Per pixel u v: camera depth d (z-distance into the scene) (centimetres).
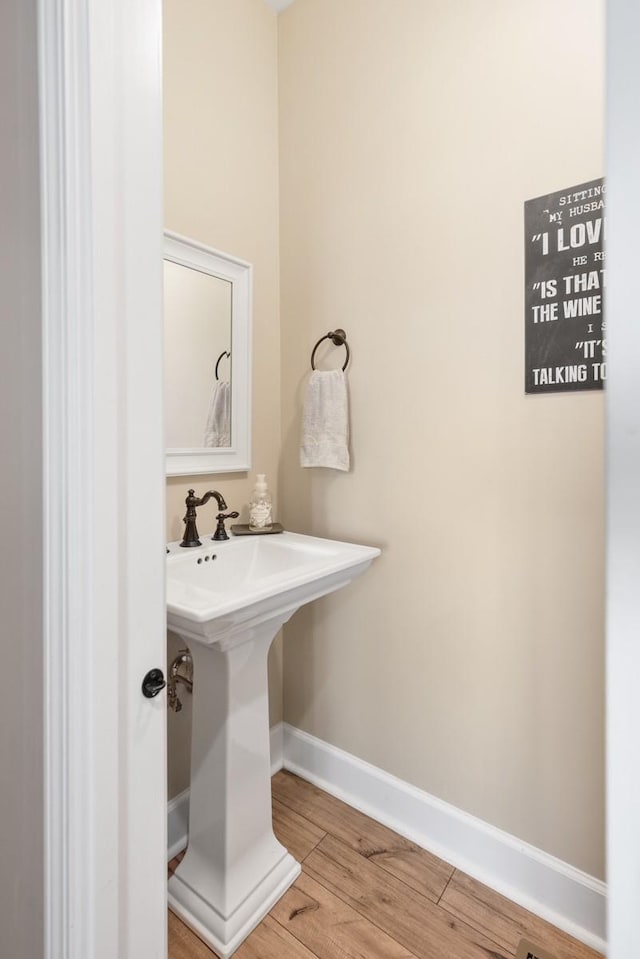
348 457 155
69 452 60
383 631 153
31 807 70
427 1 136
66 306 58
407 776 149
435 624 141
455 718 138
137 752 66
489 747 132
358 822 154
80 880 61
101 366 60
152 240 65
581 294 113
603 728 115
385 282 148
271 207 174
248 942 117
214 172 152
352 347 157
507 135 123
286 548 150
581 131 112
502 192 124
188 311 145
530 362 121
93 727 61
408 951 115
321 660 169
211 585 137
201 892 123
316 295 166
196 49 146
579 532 117
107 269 60
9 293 70
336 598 164
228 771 121
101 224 59
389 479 149
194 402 148
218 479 158
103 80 58
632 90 27
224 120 155
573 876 119
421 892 130
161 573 68
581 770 118
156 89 65
